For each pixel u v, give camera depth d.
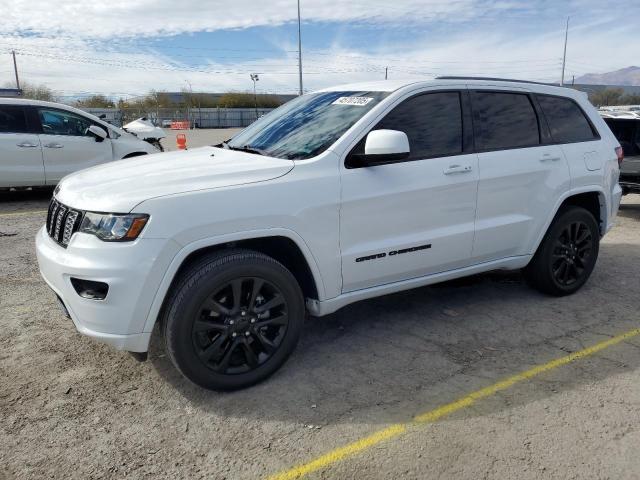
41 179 9.09
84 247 2.84
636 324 4.17
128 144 9.96
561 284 4.68
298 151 3.51
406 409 3.01
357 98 3.83
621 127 8.65
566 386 3.24
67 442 2.72
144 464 2.57
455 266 4.01
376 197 3.45
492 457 2.60
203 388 3.12
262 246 3.37
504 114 4.21
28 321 4.14
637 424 2.87
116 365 3.48
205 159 3.59
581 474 2.49
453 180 3.79
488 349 3.74
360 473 2.50
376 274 3.58
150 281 2.81
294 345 3.35
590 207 4.96
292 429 2.83
